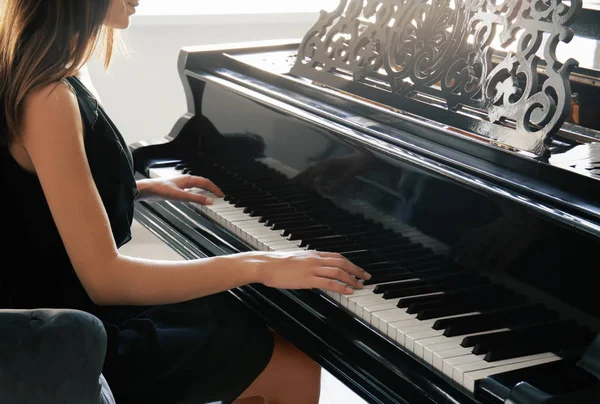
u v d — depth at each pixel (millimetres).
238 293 1939
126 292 1676
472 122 1688
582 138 1705
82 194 1604
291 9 4172
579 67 1896
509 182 1496
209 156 2537
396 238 1782
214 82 2375
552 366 1357
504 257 1522
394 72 1892
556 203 1412
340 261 1724
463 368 1373
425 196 1688
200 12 3934
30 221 1729
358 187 1875
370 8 1992
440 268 1668
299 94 2146
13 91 1566
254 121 2250
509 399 1256
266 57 2535
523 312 1499
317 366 1968
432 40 1800
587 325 1386
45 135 1570
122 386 1758
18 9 1565
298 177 2090
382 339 1546
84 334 1358
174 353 1812
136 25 3777
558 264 1422
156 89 3924
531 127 1707
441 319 1532
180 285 1704
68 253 1645
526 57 1569
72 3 1580
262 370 1895
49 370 1332
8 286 1767
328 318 1666
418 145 1712
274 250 1901
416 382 1443
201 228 2186
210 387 1847
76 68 1664
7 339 1308
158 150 2545
